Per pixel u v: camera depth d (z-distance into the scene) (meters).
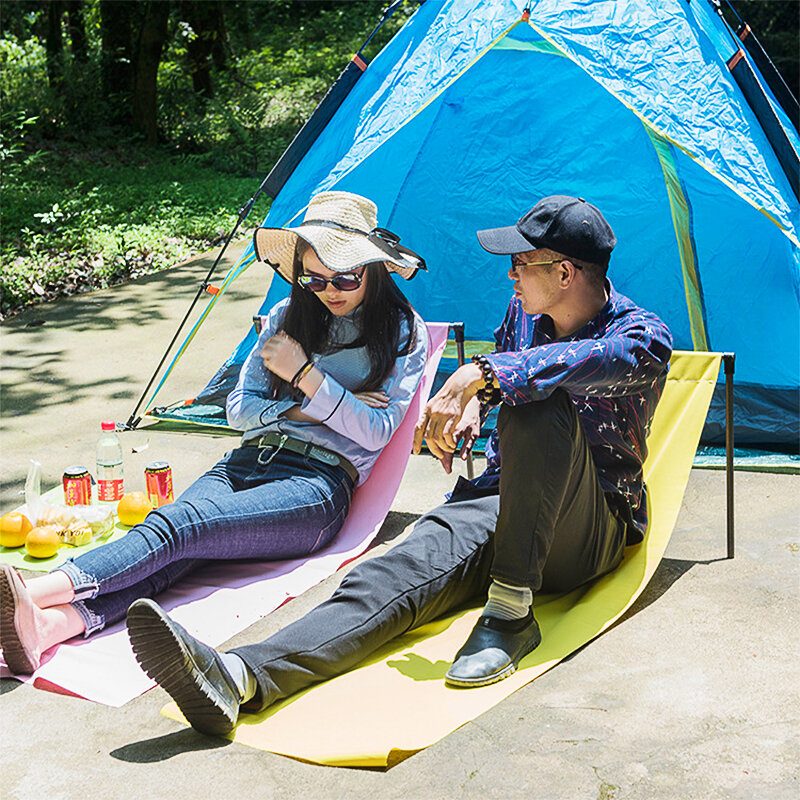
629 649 2.84
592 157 4.90
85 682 2.73
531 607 2.96
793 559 3.37
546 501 2.68
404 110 3.96
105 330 6.52
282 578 3.24
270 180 4.45
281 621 3.05
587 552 2.95
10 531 3.47
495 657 2.67
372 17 20.22
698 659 2.78
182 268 8.28
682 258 4.58
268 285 7.66
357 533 3.45
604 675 2.71
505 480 2.70
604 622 2.92
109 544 2.98
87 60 14.69
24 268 7.53
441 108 4.93
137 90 13.79
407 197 5.12
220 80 15.91
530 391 2.59
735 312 4.52
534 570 2.71
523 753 2.40
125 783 2.34
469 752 2.41
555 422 2.65
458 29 4.03
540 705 2.59
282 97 16.33
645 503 3.21
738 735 2.45
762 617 3.00
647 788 2.27
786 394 4.37
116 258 8.20
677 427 3.42
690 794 2.25
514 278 2.98
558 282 2.91
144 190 10.68
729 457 3.36
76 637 2.94
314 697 2.60
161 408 4.97
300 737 2.45
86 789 2.33
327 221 3.37
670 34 3.90
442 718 2.51
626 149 4.85
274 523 3.21
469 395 2.68
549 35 3.80
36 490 3.68
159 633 2.32
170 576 3.13
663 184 4.84
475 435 3.14
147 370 5.70
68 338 6.36
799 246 3.55
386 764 2.36
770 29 15.28
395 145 4.88
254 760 2.40
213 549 3.12
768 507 3.79
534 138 4.94
